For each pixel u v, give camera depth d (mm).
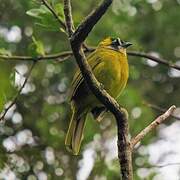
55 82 15742
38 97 15508
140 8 16766
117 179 13250
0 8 14828
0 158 10805
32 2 8602
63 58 10555
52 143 14695
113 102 6250
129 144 6172
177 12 17375
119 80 9250
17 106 15086
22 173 13164
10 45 14805
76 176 14383
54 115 15305
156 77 17859
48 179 14062
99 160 13789
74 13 14656
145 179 12461
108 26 15531
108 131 14711
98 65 9164
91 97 8461
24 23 14977
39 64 15172
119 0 16297
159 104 17922
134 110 14859
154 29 17422
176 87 18109
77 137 8289
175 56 17641
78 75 8609
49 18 8266
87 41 14961
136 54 10422
